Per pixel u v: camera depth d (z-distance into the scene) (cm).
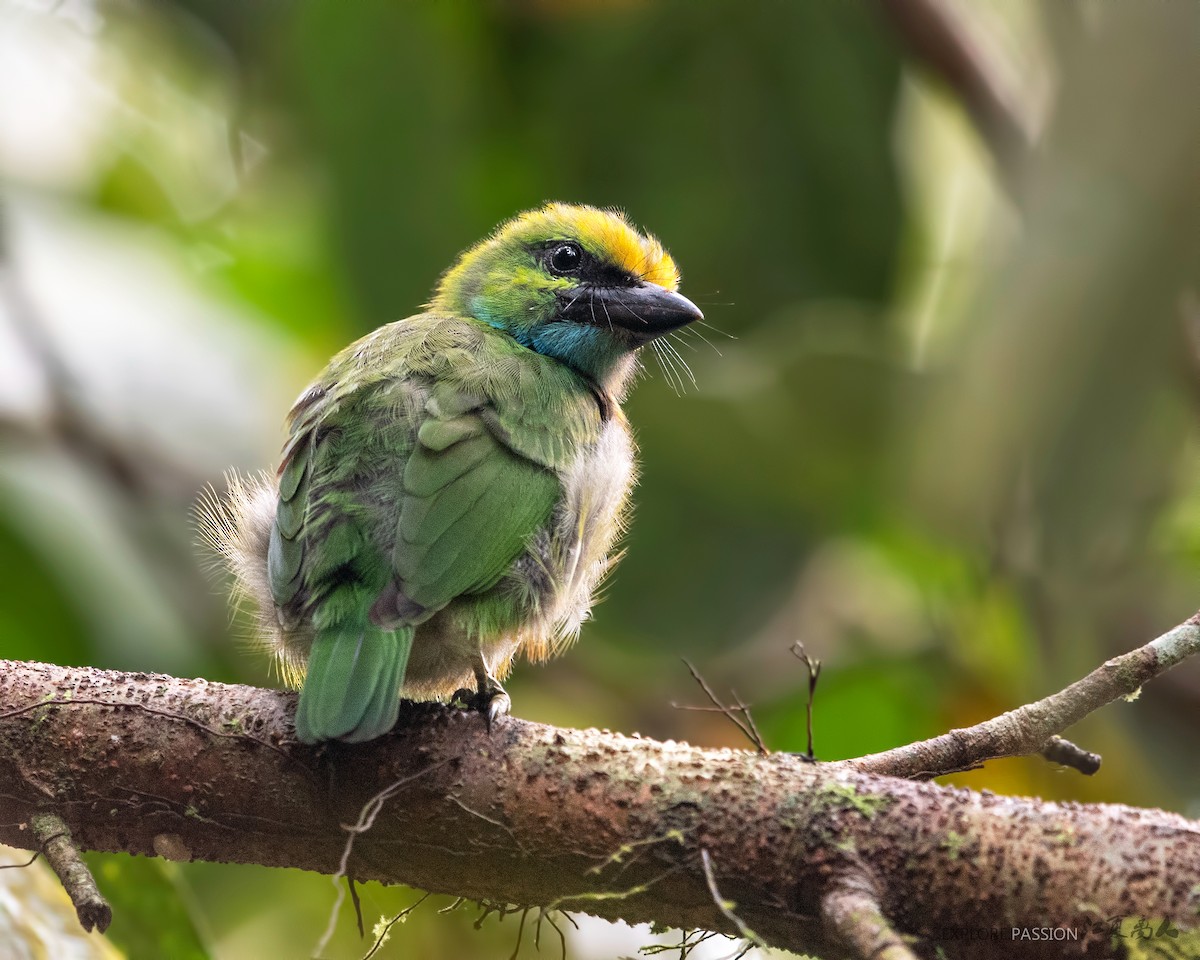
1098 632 990
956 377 867
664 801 627
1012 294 803
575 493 848
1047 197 779
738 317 1197
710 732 1170
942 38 1041
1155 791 1037
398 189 1154
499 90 1201
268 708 673
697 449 1095
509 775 644
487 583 788
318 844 662
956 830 603
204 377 1126
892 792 617
